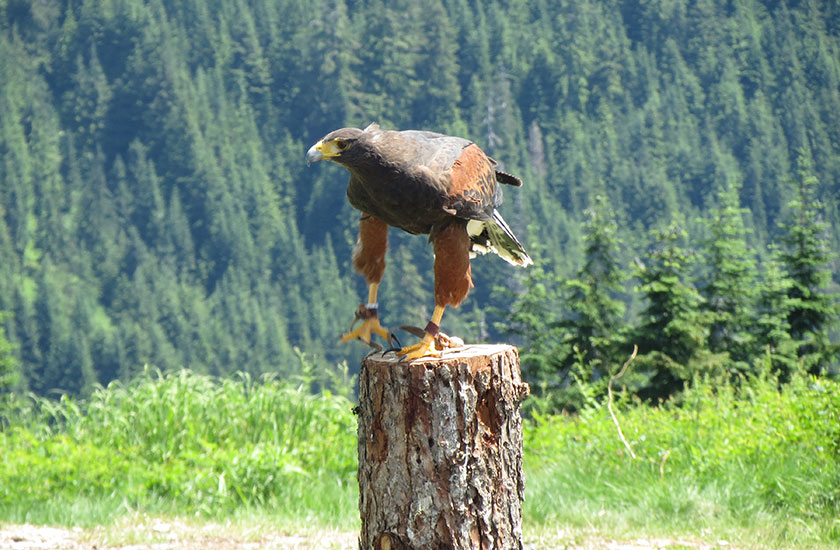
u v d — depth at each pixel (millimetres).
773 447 8398
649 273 21703
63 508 7977
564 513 7906
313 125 179875
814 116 170625
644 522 7578
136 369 125188
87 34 193875
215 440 9945
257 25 191750
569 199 157375
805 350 24125
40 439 9914
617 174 157750
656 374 20719
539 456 9820
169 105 175625
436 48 183500
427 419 4160
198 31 192000
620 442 9281
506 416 4328
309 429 10406
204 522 7934
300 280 144875
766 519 7508
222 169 169375
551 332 26578
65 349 125875
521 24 197500
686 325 20500
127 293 140625
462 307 101062
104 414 10344
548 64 185375
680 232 21859
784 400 9344
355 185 4605
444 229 4629
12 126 175500
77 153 179375
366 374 4289
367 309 4891
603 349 23672
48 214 157125
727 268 24891
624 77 188250
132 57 185500
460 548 4156
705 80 186250
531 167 160125
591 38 192000
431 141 4664
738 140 169125
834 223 136000
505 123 174375
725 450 8492
